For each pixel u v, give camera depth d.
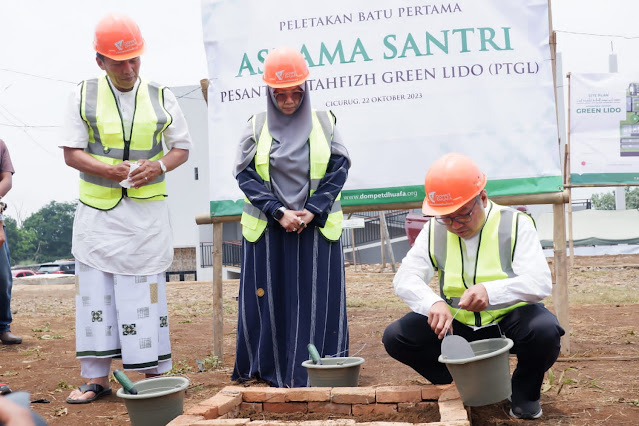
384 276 17.81
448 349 3.41
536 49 5.45
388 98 5.56
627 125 14.39
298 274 4.64
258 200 4.56
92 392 4.60
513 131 5.46
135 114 4.62
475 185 3.54
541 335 3.50
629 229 25.86
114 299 4.61
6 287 7.01
